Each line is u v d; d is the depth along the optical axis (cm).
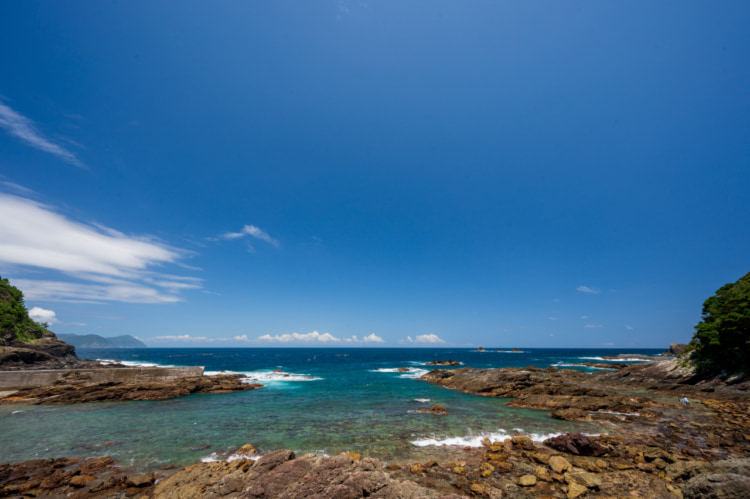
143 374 3694
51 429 2031
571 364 7919
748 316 3028
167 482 1215
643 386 3778
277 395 3438
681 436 1838
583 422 2202
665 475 1268
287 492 1023
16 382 3114
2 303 5056
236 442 1789
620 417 2323
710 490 875
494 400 3186
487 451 1630
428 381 4809
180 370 3912
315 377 5259
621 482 1238
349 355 14988
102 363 6375
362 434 1942
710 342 3303
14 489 1188
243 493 1050
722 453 1539
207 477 1238
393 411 2619
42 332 5584
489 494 1170
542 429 2039
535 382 3788
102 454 1594
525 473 1352
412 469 1391
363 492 1021
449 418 2356
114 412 2544
